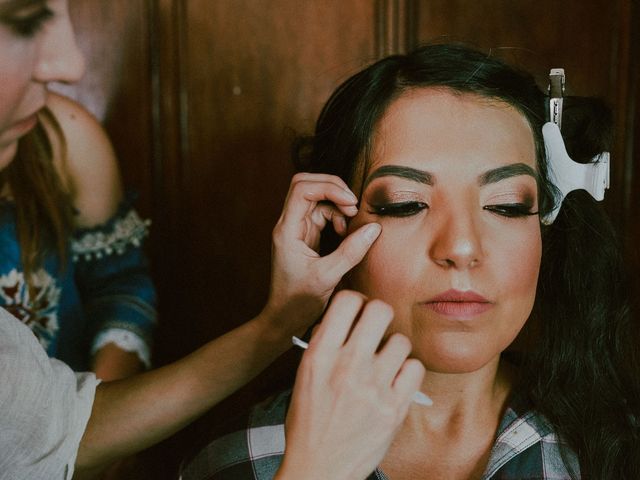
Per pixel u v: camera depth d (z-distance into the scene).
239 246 1.66
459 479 0.89
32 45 0.60
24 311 1.29
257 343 0.90
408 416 0.88
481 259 0.80
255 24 1.60
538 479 0.88
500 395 0.91
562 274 0.96
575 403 0.92
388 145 0.83
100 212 1.38
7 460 0.80
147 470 1.68
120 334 1.33
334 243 0.95
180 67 1.61
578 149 0.93
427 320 0.81
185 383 0.91
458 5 1.59
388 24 1.59
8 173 1.26
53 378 0.85
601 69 1.62
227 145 1.63
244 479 0.92
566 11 1.60
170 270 1.66
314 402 0.66
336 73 1.60
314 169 0.98
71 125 1.35
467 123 0.82
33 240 1.29
